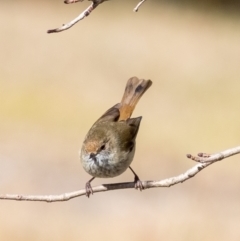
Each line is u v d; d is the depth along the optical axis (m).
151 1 30.12
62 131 18.88
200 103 22.23
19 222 14.49
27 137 18.27
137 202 15.48
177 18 29.20
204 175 16.92
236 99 22.55
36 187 15.92
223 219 15.52
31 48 24.50
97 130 9.18
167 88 23.20
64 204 15.08
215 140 19.70
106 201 15.38
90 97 21.36
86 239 14.27
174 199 15.78
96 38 26.34
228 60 26.23
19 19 26.72
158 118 20.75
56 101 20.72
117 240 14.19
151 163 17.84
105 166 8.99
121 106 9.80
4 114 19.48
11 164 16.70
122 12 29.03
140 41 26.67
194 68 25.03
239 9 29.94
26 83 21.67
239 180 16.72
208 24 28.95
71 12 28.00
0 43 24.64
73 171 16.66
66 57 24.23
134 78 10.03
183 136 19.55
